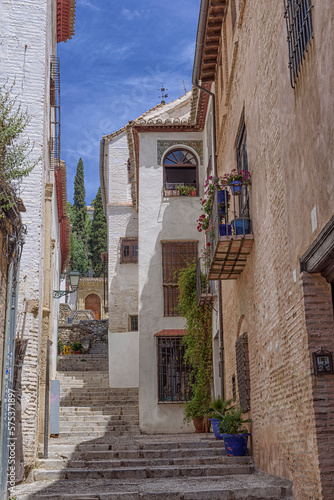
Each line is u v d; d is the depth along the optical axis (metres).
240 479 8.77
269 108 8.34
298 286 6.75
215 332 15.60
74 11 18.02
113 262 24.36
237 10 11.34
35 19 12.68
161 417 16.52
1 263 7.83
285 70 7.36
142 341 17.20
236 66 11.41
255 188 9.52
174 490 8.05
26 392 10.64
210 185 11.13
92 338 31.12
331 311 6.47
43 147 12.05
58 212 24.33
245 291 10.59
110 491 8.38
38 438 11.45
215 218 10.63
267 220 8.56
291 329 7.11
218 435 12.30
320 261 6.10
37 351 10.95
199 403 15.88
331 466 6.02
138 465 10.36
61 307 34.62
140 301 17.50
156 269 17.75
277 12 7.77
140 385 16.80
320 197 6.01
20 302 11.05
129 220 24.97
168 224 18.05
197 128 18.69
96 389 20.33
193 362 16.36
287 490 7.26
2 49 12.35
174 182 18.69
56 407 15.07
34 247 11.39
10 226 8.23
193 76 15.24
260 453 9.34
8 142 8.20
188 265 17.48
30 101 12.16
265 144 8.66
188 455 11.03
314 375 6.26
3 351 8.15
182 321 17.36
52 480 9.67
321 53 5.85
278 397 7.93
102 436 15.40
